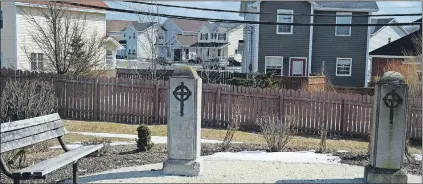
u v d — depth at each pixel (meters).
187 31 73.31
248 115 15.17
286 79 25.48
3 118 11.11
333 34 32.09
